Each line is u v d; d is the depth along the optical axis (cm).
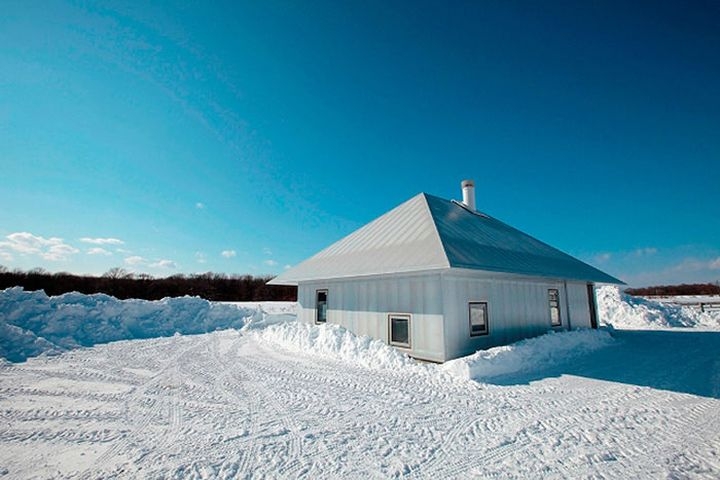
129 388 711
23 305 1388
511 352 855
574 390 661
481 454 408
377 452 414
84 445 445
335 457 403
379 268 911
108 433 483
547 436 455
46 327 1345
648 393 639
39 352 1103
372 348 945
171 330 1681
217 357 1038
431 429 481
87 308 1547
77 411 575
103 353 1119
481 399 611
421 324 914
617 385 694
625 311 2064
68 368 902
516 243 1271
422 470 373
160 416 548
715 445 428
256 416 541
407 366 835
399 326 977
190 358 1027
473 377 742
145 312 1736
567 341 1084
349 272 1009
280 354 1084
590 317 1510
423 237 964
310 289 1351
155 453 420
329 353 1027
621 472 368
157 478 363
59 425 515
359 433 470
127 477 366
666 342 1270
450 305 887
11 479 367
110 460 404
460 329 899
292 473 369
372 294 1066
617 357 983
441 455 406
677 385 691
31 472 380
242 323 1920
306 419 524
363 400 612
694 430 473
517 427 486
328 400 615
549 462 388
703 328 1791
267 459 399
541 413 539
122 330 1536
